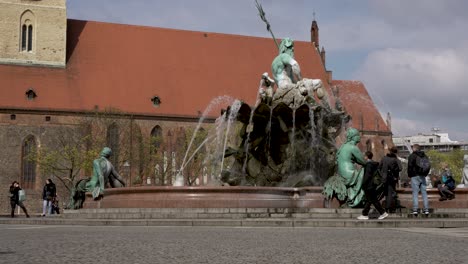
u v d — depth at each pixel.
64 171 77.69
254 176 29.41
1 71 81.12
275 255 11.05
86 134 77.88
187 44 94.50
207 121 86.12
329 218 21.28
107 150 27.91
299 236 15.25
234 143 34.12
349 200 22.33
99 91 84.44
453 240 14.00
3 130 77.69
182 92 88.31
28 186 77.25
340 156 23.00
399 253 11.36
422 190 21.59
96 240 14.29
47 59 83.94
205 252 11.55
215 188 22.27
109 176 27.80
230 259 10.46
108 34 91.38
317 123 28.72
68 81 83.81
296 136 28.83
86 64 86.69
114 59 88.81
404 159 46.44
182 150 79.00
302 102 28.34
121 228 18.98
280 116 28.55
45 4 84.38
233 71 93.31
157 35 94.12
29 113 78.94
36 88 81.19
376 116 94.12
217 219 20.39
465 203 25.50
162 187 22.83
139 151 80.62
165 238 14.73
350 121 29.64
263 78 29.48
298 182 28.12
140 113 83.69
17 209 76.12
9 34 82.38
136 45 91.75
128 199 23.77
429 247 12.44
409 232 16.52
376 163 20.02
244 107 28.36
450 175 25.86
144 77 88.31
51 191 38.59
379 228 18.38
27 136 78.44
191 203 22.27
